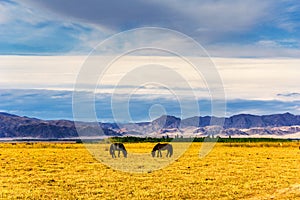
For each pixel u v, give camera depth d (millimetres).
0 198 23188
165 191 25391
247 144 80188
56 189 25969
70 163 39094
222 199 23344
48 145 76688
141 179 29906
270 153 54656
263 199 23109
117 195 24172
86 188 26297
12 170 34094
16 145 75875
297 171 34781
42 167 36125
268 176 31812
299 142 87750
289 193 24828
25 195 24000
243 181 29281
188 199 23297
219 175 32094
